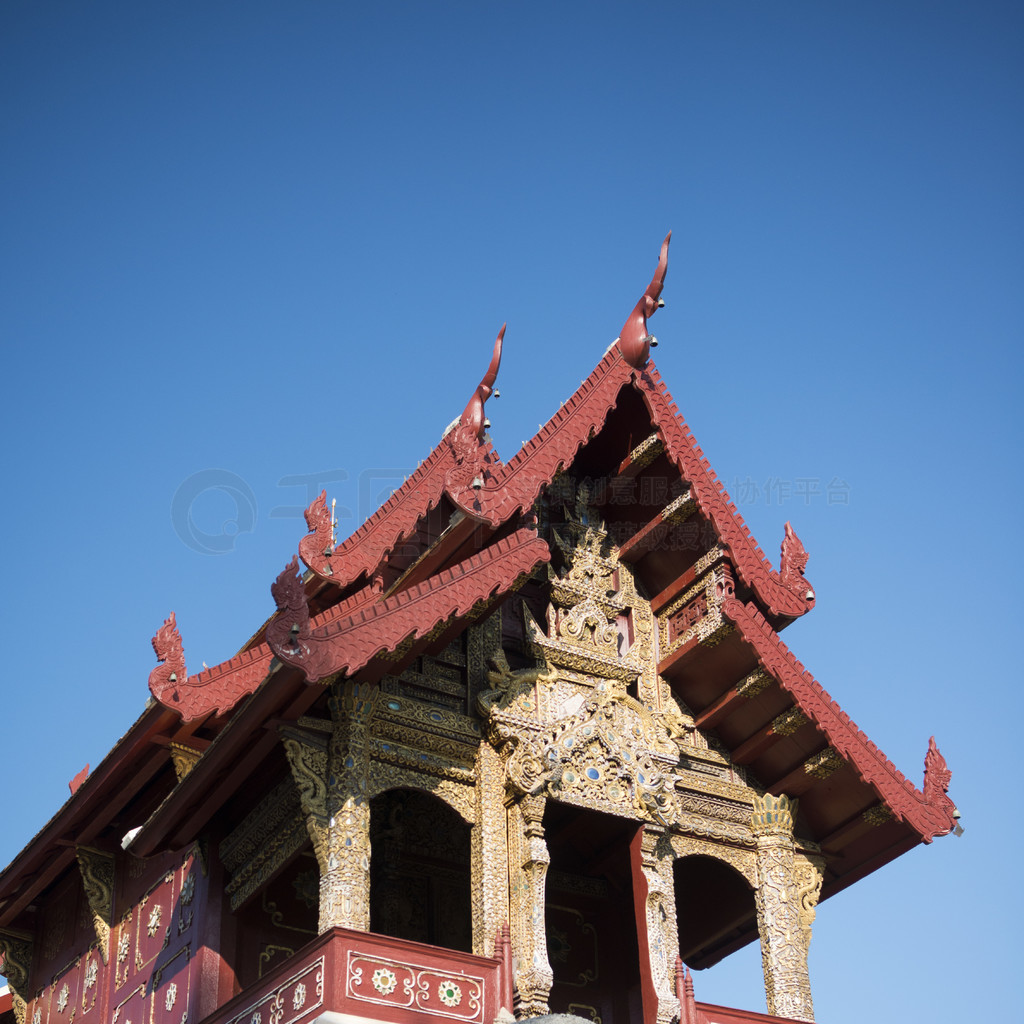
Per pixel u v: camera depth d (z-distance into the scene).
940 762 22.05
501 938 18.09
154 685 19.58
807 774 21.66
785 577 22.47
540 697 20.53
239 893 20.06
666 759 20.84
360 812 18.23
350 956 16.61
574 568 22.16
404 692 19.62
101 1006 22.91
